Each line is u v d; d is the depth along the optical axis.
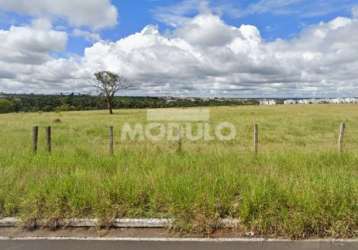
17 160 7.65
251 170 6.78
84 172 6.23
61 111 67.12
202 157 8.09
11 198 4.99
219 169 6.65
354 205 4.37
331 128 23.30
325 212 4.24
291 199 4.52
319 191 4.73
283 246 3.81
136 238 4.09
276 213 4.30
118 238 4.09
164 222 4.41
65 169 6.91
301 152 8.82
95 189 5.13
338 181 5.30
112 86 57.16
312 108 69.75
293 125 26.19
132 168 6.84
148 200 4.99
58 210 4.58
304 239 3.98
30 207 4.72
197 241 3.97
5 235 4.23
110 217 4.48
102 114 52.62
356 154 8.34
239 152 9.53
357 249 3.72
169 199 4.81
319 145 13.40
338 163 7.59
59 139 14.69
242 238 4.03
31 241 4.04
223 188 5.14
